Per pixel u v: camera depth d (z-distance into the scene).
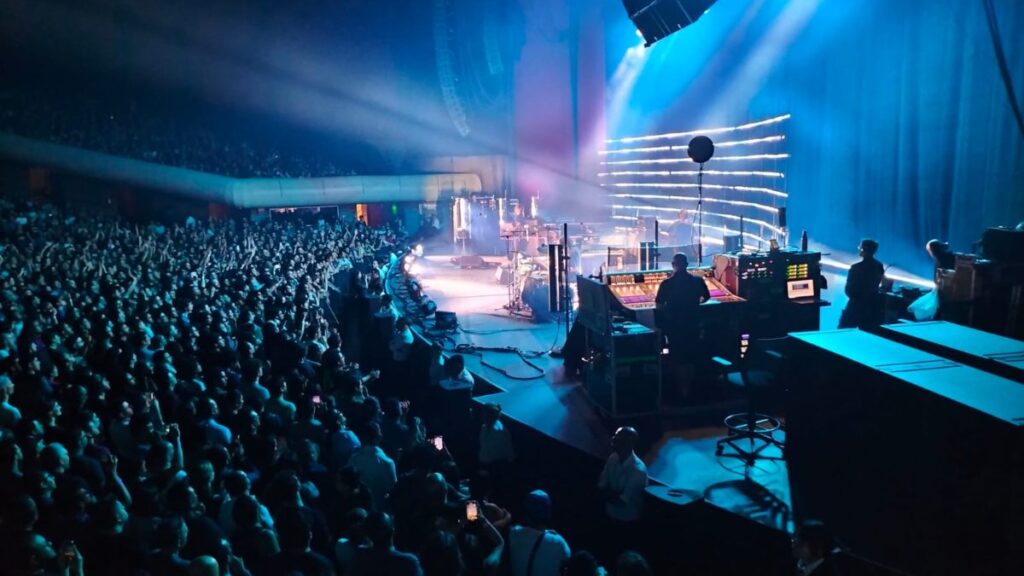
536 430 9.09
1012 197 10.88
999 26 10.84
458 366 10.89
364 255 24.23
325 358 10.09
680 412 9.20
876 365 5.71
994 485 4.64
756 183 18.23
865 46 14.14
